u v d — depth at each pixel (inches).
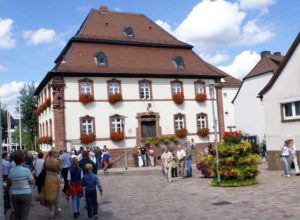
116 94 1508.4
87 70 1482.5
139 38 1702.8
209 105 1674.5
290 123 898.1
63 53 1721.2
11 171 357.4
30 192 359.9
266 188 618.5
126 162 1348.4
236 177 671.1
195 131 1635.1
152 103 1576.0
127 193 682.2
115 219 454.9
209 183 748.6
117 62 1568.7
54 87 1441.9
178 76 1628.9
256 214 424.8
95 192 458.3
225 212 448.8
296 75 881.5
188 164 913.5
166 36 1781.5
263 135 1918.1
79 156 1050.7
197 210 474.0
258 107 1947.6
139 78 1568.7
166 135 1582.2
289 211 426.6
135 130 1536.7
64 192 703.7
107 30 1683.1
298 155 879.7
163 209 498.3
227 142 688.4
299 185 624.7
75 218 473.7
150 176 992.2
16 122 2472.9
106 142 1488.7
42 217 497.7
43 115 1780.3
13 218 356.5
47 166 482.6
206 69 1711.4
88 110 1478.8
